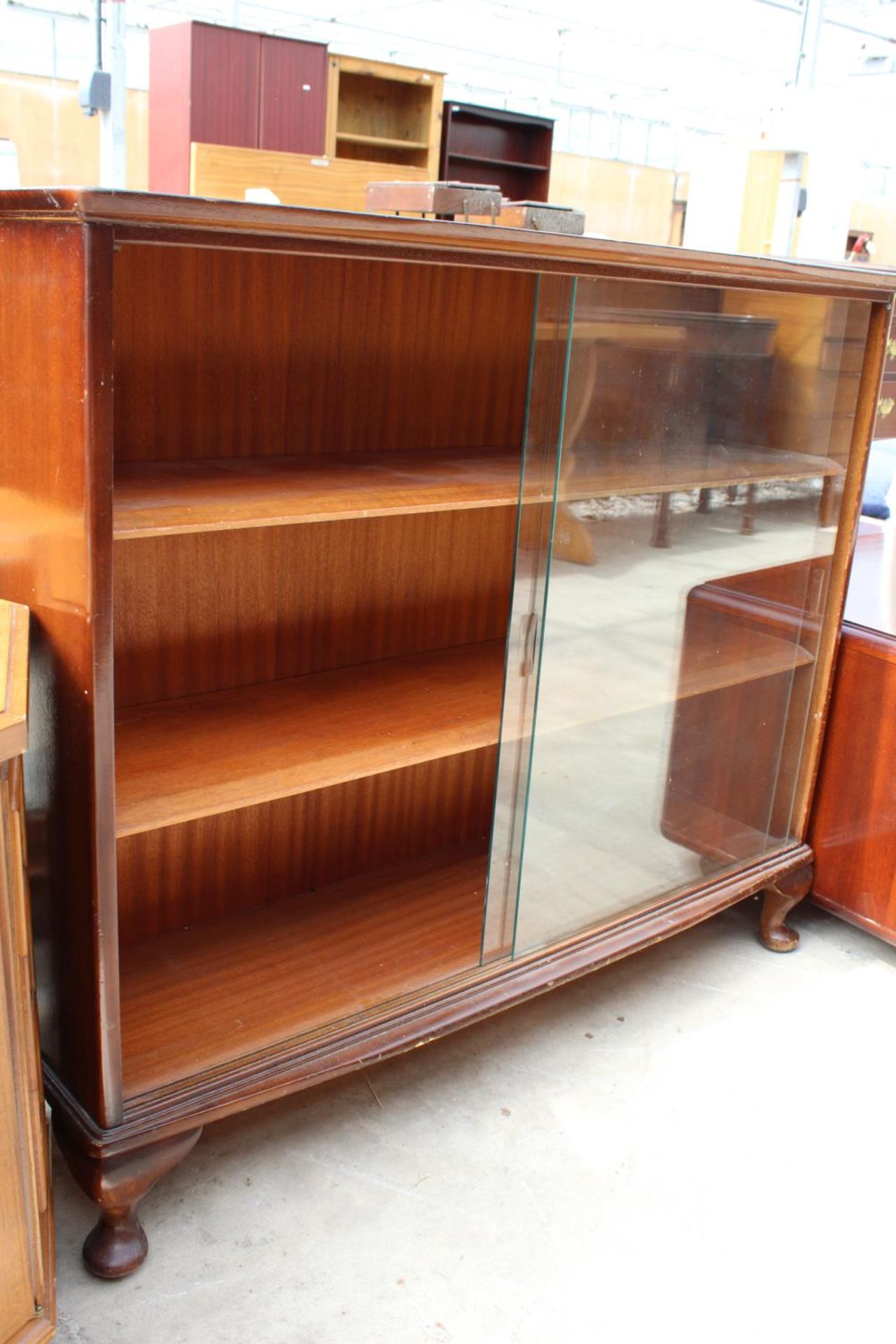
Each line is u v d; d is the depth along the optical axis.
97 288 1.18
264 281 1.84
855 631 2.35
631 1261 1.64
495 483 1.81
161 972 1.87
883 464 2.32
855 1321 1.56
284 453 1.96
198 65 5.37
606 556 1.84
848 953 2.49
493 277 2.16
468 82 9.31
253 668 2.05
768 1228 1.72
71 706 1.36
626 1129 1.90
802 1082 2.05
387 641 2.24
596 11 7.05
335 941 2.00
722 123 9.61
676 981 2.35
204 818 2.00
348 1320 1.51
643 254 1.64
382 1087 1.97
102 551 1.27
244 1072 1.61
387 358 2.05
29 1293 1.30
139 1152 1.50
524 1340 1.49
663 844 2.17
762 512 2.10
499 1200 1.73
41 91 5.56
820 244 2.64
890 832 2.33
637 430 1.80
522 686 1.78
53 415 1.27
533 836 1.90
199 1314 1.50
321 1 7.36
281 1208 1.69
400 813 2.34
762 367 1.97
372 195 1.76
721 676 2.16
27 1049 1.25
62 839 1.44
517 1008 2.22
